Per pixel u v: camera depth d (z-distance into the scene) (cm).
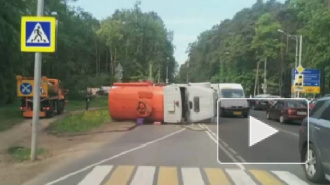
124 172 1027
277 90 9438
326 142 848
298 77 4194
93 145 1565
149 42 9456
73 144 1638
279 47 9375
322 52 4641
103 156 1287
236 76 11006
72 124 2441
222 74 12731
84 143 1645
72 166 1121
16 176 1000
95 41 8006
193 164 1140
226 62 12238
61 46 5753
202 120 2405
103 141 1684
